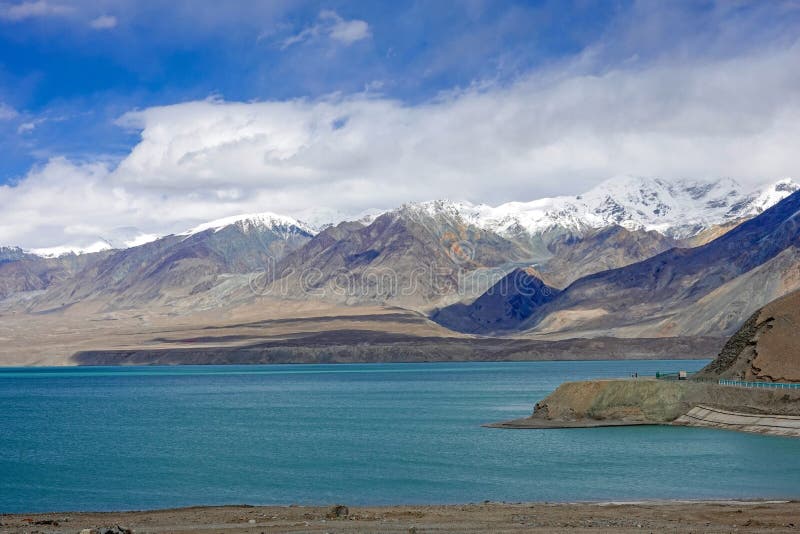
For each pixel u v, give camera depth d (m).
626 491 66.19
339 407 153.88
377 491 67.81
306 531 46.91
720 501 60.75
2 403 176.12
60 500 65.56
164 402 174.75
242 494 67.25
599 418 110.69
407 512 54.47
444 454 87.44
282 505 62.72
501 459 83.25
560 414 113.31
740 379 117.81
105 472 78.44
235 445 97.06
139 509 61.78
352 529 47.56
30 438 106.44
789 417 99.56
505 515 53.22
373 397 180.75
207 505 62.75
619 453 85.88
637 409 110.56
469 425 116.81
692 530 47.12
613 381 114.56
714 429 103.69
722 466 77.56
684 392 110.81
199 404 167.50
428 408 149.25
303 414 139.38
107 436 108.19
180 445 97.56
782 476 72.19
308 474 76.12
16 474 77.75
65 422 129.12
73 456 89.12
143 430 115.25
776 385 110.62
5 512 61.12
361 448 92.94
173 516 53.59
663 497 63.56
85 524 50.31
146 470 79.38
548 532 46.41
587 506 57.66
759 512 54.25
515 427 110.50
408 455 87.06
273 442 99.44
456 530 47.19
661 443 92.50
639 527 48.31
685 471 75.06
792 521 50.66
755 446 89.62
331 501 64.25
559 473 74.94
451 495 65.88
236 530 47.31
